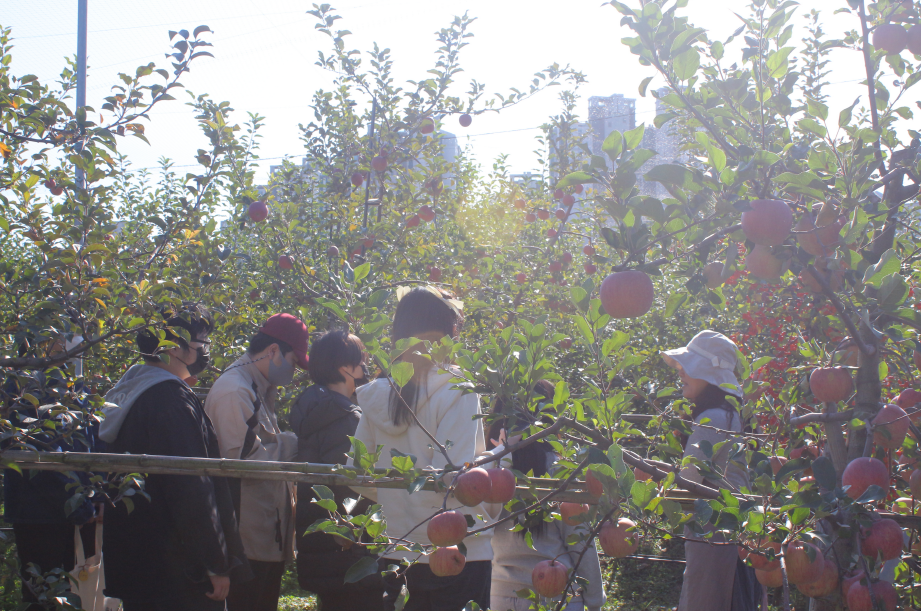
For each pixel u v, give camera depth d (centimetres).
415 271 525
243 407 259
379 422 207
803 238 138
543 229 672
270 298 493
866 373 157
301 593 445
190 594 212
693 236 133
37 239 254
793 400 193
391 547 152
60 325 234
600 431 168
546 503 171
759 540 134
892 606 135
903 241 218
